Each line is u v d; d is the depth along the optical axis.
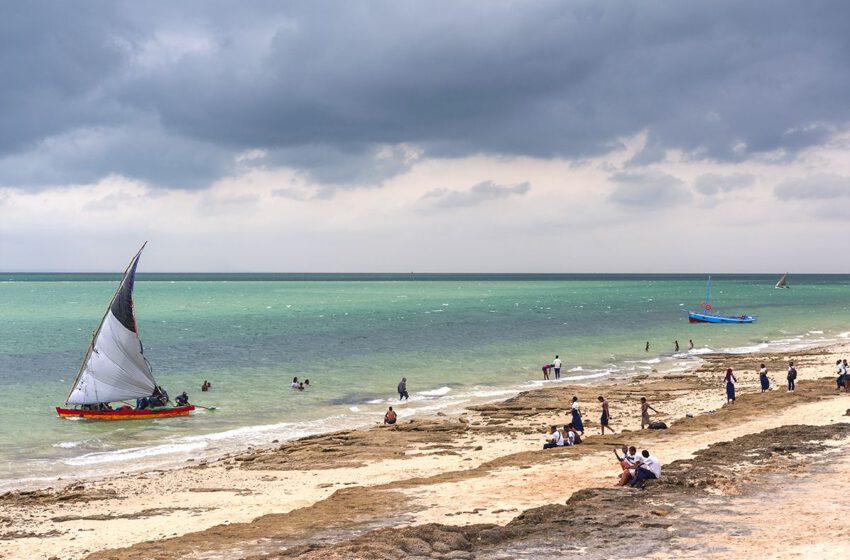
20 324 109.94
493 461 27.80
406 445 34.56
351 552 14.22
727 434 29.64
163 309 149.12
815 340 87.00
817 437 25.97
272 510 21.97
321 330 99.00
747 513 16.69
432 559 14.05
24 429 40.28
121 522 21.28
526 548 14.70
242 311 142.50
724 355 72.19
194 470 30.80
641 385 52.91
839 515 16.11
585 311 142.25
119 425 41.47
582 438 33.75
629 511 17.17
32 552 17.73
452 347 79.19
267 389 53.03
